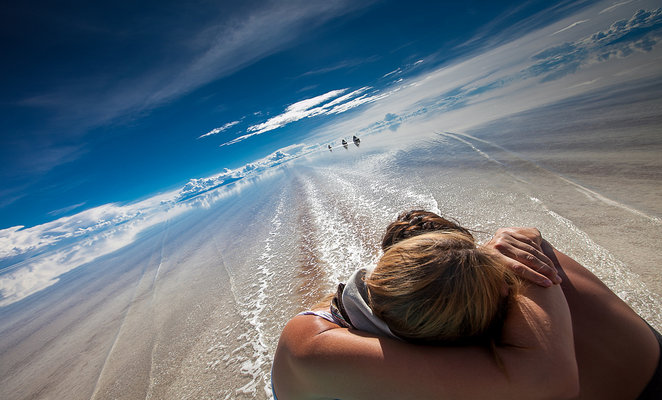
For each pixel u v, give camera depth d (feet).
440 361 2.07
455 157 24.44
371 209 19.11
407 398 2.06
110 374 13.43
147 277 29.17
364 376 2.20
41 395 14.99
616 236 8.82
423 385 2.02
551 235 9.98
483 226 12.14
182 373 11.11
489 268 2.13
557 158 16.24
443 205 15.37
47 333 25.82
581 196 11.68
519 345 2.02
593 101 25.29
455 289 1.97
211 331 13.24
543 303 2.19
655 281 6.84
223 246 28.02
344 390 2.32
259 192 60.44
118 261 50.70
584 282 2.61
